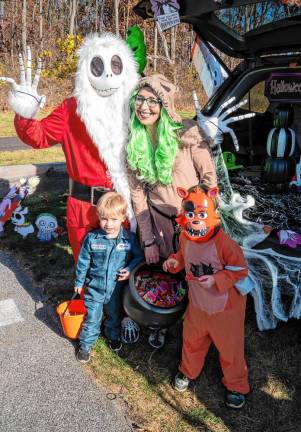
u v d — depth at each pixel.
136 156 2.79
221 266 2.40
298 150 4.12
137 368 2.89
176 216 2.86
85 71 2.94
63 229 4.92
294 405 2.64
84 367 2.90
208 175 2.80
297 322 3.39
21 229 4.75
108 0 35.03
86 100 2.94
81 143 3.05
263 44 3.78
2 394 2.66
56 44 26.70
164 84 2.70
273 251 2.94
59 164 6.41
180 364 2.77
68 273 4.09
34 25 33.16
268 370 2.92
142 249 2.99
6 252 4.50
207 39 4.41
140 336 3.20
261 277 3.00
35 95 2.89
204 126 2.98
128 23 30.31
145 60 3.36
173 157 2.74
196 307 2.51
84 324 2.92
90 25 36.25
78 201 3.16
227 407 2.60
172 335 3.22
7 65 23.83
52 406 2.58
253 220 3.21
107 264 2.85
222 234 2.41
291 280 2.93
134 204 2.97
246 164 4.67
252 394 2.72
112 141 2.98
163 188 2.84
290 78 3.39
